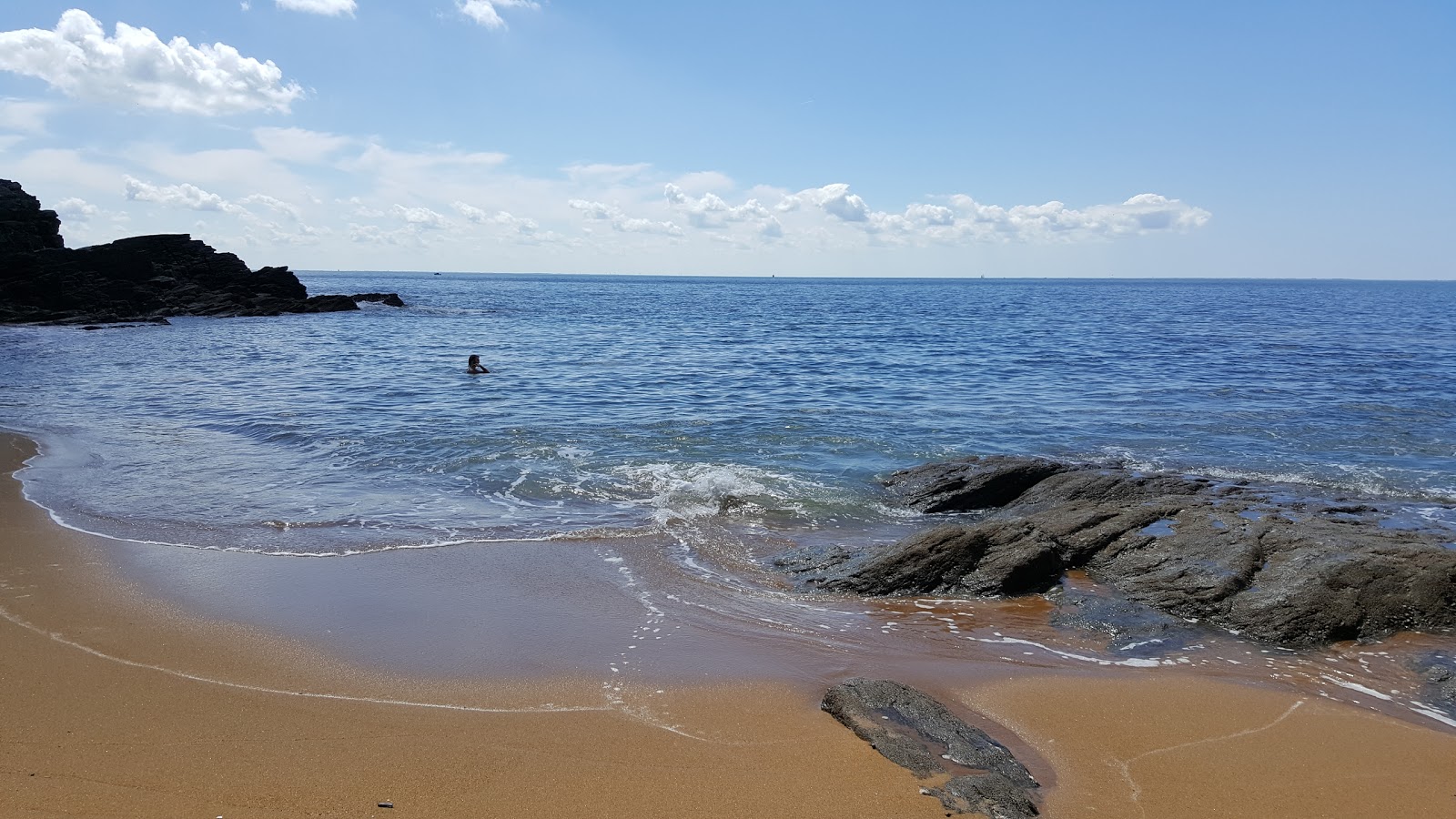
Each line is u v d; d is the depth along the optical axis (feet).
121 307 182.80
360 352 123.85
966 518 44.50
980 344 143.02
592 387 88.28
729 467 52.85
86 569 32.94
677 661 26.68
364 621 28.89
